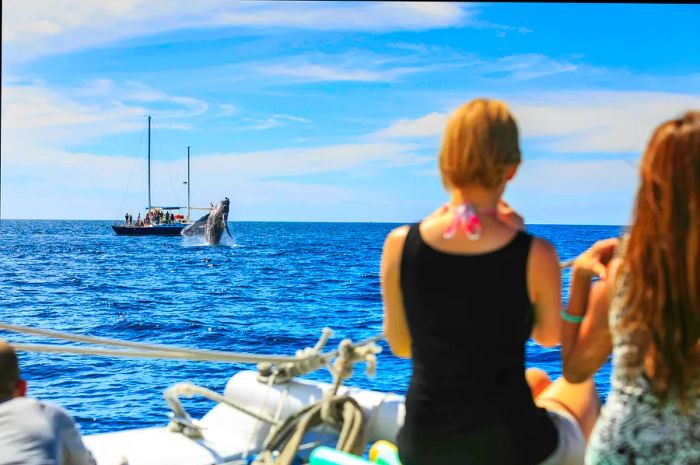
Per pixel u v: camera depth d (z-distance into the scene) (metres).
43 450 2.57
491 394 2.14
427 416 2.20
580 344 2.21
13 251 67.44
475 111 2.12
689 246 1.84
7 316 22.36
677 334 1.88
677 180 1.84
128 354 3.62
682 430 1.93
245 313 22.77
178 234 103.94
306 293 29.28
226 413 3.68
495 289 2.10
